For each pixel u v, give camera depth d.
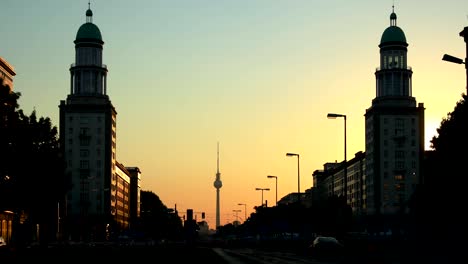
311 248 73.25
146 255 71.31
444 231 45.31
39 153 80.69
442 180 59.09
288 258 65.25
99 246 124.75
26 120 74.00
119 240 164.50
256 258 65.31
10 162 72.94
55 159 83.31
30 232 104.31
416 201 50.84
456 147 60.28
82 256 66.38
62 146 86.50
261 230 142.50
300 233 134.12
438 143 62.03
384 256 52.00
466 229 43.69
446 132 61.66
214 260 59.81
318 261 58.09
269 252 87.44
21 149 73.56
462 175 58.19
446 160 60.12
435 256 44.81
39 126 82.06
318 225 129.88
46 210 93.81
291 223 139.00
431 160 61.72
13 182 75.25
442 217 47.09
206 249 104.25
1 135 70.75
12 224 125.19
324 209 133.50
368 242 60.91
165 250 94.75
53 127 84.75
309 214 135.75
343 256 67.00
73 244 127.94
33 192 80.25
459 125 60.62
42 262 51.91
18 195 76.75
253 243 129.75
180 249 102.25
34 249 89.38
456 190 57.97
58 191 85.06
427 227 46.34
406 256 46.81
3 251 73.62
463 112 60.50
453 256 43.78
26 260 55.09
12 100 71.81
